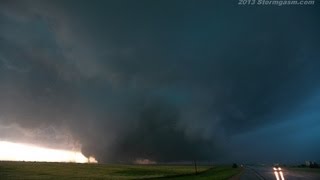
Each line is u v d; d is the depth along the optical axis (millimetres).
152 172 115312
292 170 88312
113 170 122562
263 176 59625
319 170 87938
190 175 92375
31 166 124375
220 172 97625
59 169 117938
